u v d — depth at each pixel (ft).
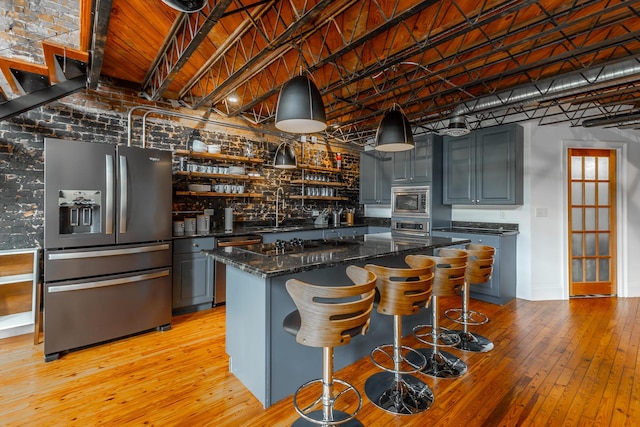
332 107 14.26
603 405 6.35
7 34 9.16
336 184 18.78
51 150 8.21
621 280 14.05
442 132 14.67
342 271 7.84
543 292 13.67
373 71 9.16
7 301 9.70
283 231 14.42
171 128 13.05
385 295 6.36
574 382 7.17
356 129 17.79
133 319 9.59
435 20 7.43
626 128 13.42
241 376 7.24
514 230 13.98
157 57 9.71
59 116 10.44
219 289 12.39
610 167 14.19
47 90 8.81
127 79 11.75
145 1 7.21
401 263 9.46
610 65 8.94
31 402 6.46
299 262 6.35
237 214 15.08
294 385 6.76
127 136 11.82
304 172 17.97
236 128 15.03
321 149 18.92
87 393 6.79
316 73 11.09
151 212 9.97
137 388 7.00
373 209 20.56
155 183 10.05
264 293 6.34
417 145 16.10
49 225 8.22
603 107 12.87
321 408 6.30
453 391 6.88
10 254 8.85
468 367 7.87
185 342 9.39
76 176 8.55
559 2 7.12
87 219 9.19
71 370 7.74
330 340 4.95
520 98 11.11
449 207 16.43
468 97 12.80
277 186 16.66
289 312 6.68
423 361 7.60
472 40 8.87
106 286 9.04
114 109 11.55
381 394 6.71
